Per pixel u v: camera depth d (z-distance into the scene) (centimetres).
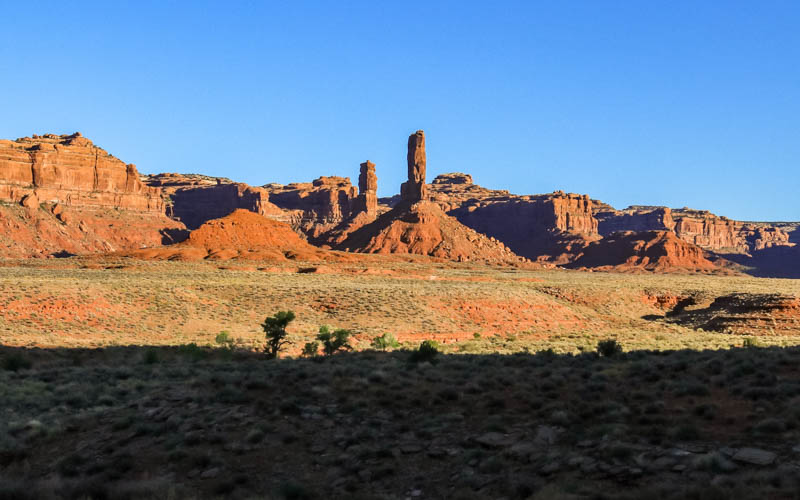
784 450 1421
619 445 1501
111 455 1778
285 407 2066
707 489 1211
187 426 1948
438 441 1730
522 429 1762
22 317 5550
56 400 2370
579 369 2555
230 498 1435
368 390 2294
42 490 1484
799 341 5503
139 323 6000
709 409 1772
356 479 1523
